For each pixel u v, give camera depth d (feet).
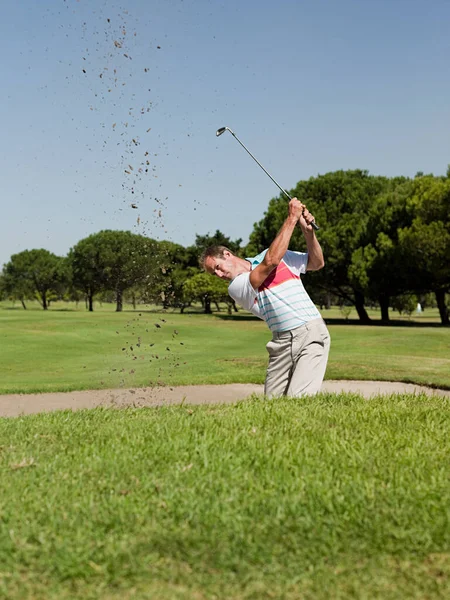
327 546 8.33
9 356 58.85
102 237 219.00
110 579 7.60
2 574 7.70
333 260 136.05
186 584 7.54
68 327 100.89
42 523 8.97
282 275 15.92
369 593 7.34
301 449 11.89
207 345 72.74
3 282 316.19
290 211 15.25
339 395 18.26
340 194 144.25
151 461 11.43
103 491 10.15
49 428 15.10
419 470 10.69
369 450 11.85
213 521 8.87
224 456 11.47
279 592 7.38
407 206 118.32
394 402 17.51
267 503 9.45
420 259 117.39
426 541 8.38
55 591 7.39
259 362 49.16
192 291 199.93
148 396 32.04
